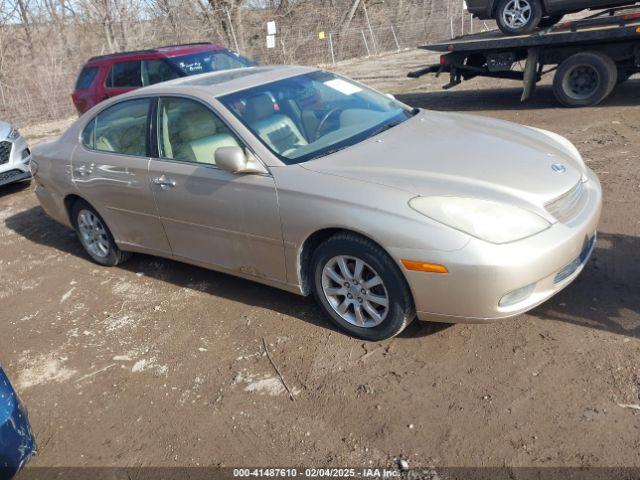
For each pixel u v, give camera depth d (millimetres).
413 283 3172
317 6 22188
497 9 9648
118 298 4758
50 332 4402
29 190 8523
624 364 3092
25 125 15289
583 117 8336
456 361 3318
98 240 5344
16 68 16188
